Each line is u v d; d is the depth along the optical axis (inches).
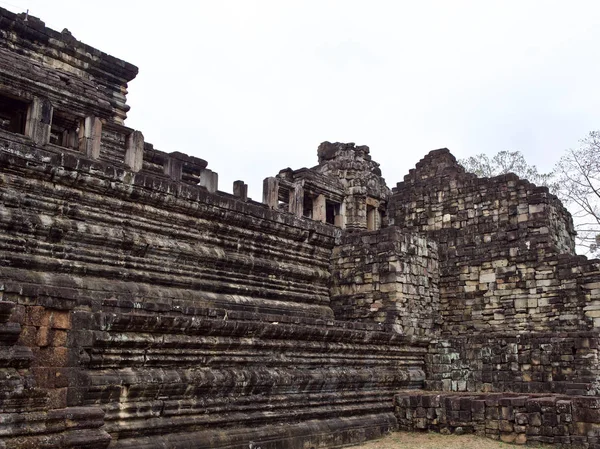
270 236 995.9
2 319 428.1
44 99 797.2
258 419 703.1
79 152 831.1
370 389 904.3
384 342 952.9
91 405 553.6
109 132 1071.6
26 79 792.3
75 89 844.0
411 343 1015.6
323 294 1098.7
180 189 855.1
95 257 759.7
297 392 767.1
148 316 604.7
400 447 797.9
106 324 574.9
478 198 1357.0
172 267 844.0
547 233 1247.5
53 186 734.5
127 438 574.2
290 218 1026.7
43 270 710.5
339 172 1510.8
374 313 1117.7
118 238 781.9
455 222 1384.1
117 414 570.3
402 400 925.8
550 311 1163.9
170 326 624.1
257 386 704.4
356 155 1536.7
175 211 856.9
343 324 892.0
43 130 789.9
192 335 650.2
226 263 918.4
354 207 1488.7
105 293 745.0
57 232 726.5
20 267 690.2
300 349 785.6
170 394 616.7
